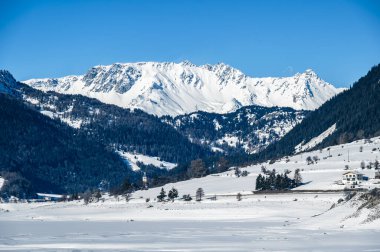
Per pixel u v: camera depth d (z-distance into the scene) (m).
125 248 131.00
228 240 142.38
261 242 134.88
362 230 148.50
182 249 126.31
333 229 156.50
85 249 130.75
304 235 145.88
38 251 127.88
